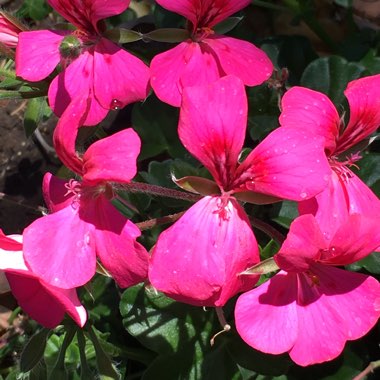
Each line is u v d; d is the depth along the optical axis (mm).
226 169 344
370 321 343
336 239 332
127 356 450
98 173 332
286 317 343
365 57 494
